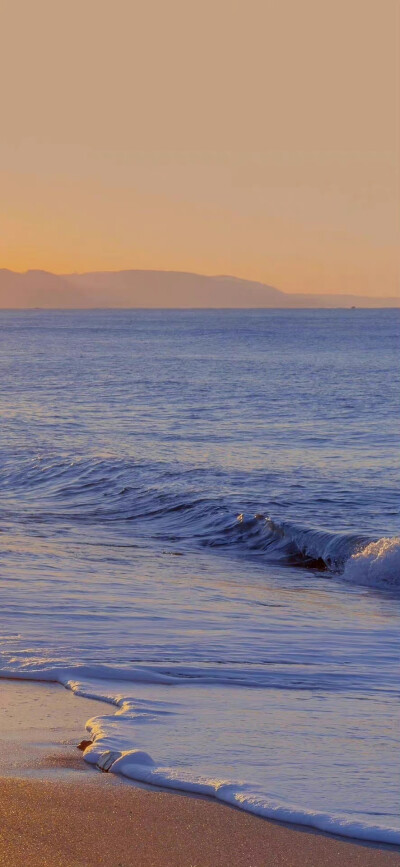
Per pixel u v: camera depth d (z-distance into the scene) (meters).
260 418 33.94
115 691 6.43
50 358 77.69
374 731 5.69
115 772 4.68
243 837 3.96
